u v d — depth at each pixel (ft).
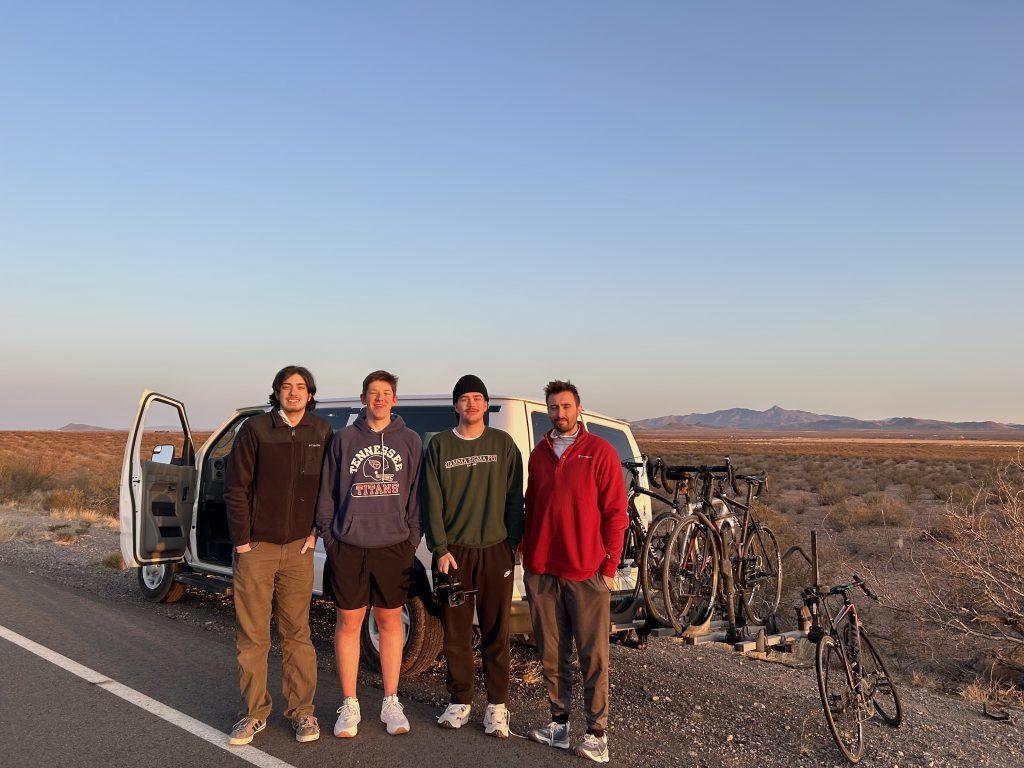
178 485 25.32
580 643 15.24
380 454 15.51
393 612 15.75
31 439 256.93
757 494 22.81
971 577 28.37
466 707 16.01
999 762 16.83
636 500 22.76
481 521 15.66
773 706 19.11
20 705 15.85
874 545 51.01
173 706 16.22
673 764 14.96
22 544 39.19
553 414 15.83
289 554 15.23
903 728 18.49
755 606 24.70
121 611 25.21
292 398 15.28
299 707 15.15
